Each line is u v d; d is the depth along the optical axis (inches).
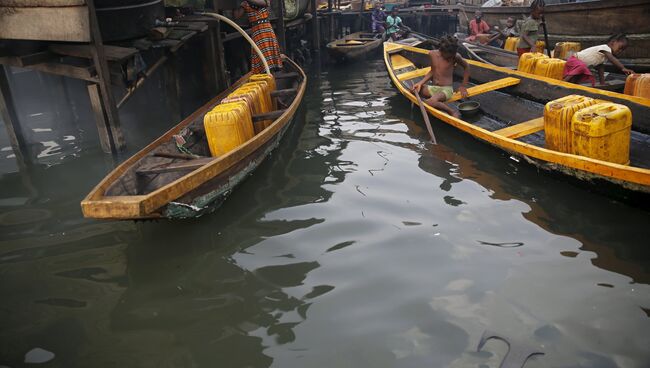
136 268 146.6
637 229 152.2
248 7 315.0
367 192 190.4
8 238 167.0
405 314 120.3
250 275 140.0
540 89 255.3
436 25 863.1
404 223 164.4
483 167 208.2
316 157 233.5
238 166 185.5
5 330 121.8
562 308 119.3
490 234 154.6
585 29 343.9
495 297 124.6
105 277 142.8
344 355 108.6
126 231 168.6
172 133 211.2
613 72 296.8
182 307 128.0
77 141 271.9
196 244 158.2
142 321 123.2
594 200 172.1
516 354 105.2
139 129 290.2
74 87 330.0
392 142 249.6
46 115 330.0
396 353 108.3
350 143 252.4
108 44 239.0
